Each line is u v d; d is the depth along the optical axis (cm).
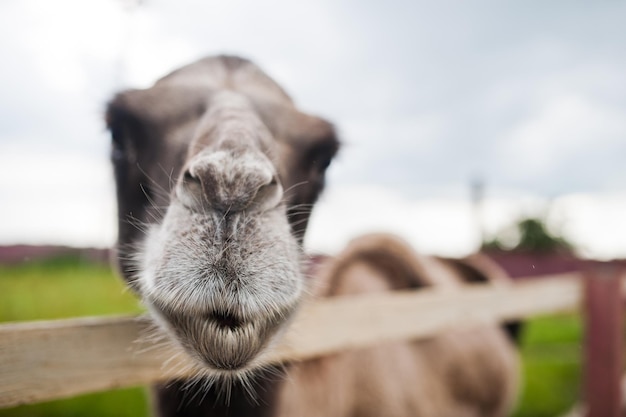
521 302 128
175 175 60
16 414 190
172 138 62
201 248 45
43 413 193
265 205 48
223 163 47
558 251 719
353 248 133
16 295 438
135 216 67
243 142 51
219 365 46
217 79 68
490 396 150
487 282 179
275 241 47
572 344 360
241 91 67
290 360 75
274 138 66
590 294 149
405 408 114
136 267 61
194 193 47
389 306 93
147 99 65
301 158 69
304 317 72
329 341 80
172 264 45
